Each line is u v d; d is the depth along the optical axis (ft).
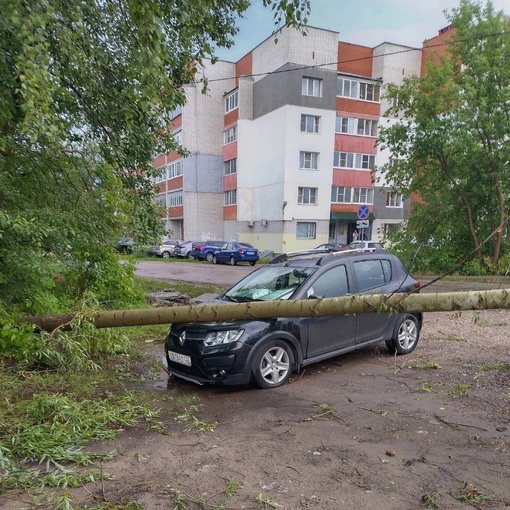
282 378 15.79
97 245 24.80
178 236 136.87
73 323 17.81
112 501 8.61
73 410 12.71
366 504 8.51
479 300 11.87
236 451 10.77
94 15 17.30
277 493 8.90
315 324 16.71
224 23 25.44
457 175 58.18
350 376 16.96
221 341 14.85
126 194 26.66
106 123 24.38
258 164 110.63
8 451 10.21
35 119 13.25
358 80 106.22
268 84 104.37
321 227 104.32
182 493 8.90
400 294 13.17
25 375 16.24
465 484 9.23
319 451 10.76
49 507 8.39
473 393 14.89
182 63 26.37
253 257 88.33
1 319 16.94
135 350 20.90
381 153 110.32
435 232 60.08
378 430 12.00
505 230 56.85
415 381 16.26
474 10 54.29
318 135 101.45
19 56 12.76
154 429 12.14
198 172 123.85
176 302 36.35
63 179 22.43
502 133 52.47
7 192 19.22
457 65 57.77
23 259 18.83
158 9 13.60
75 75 20.79
